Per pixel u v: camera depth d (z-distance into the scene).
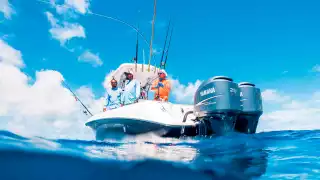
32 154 3.51
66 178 3.14
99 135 6.34
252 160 3.61
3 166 3.17
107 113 5.83
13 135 4.09
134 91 6.58
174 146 4.39
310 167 3.34
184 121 4.95
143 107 5.26
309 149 4.09
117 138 5.60
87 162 3.56
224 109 4.26
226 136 4.38
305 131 5.62
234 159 3.66
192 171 3.46
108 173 3.32
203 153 3.94
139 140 5.14
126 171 3.38
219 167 3.43
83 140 4.63
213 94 4.38
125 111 5.35
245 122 4.86
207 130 4.64
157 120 4.88
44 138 4.28
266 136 4.89
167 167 3.51
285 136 5.01
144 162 3.54
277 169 3.32
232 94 4.36
